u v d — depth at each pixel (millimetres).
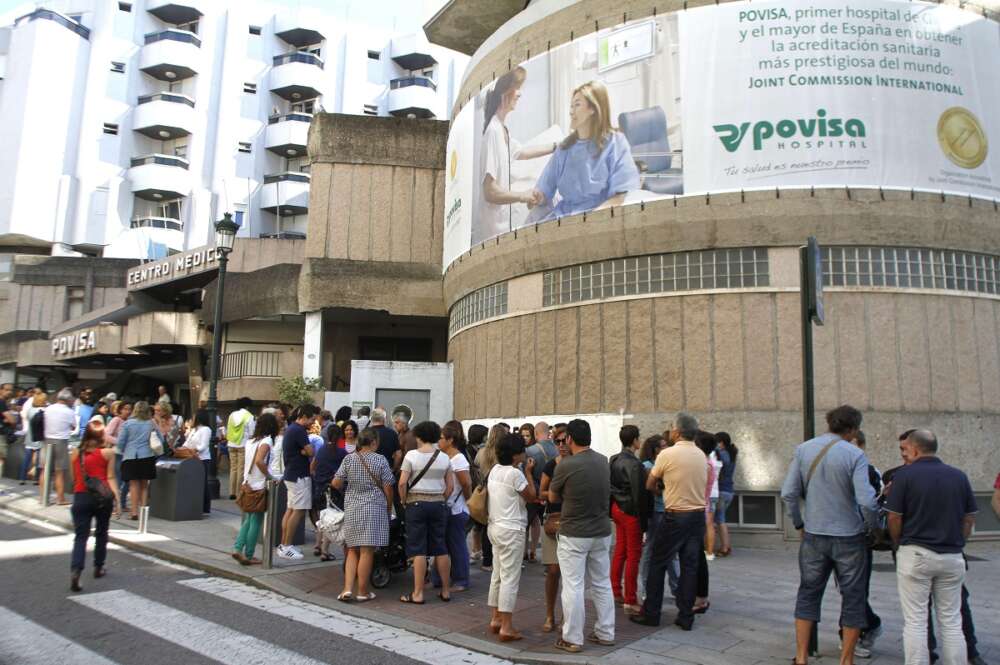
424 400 17547
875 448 11438
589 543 6004
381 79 53750
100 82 45906
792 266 12102
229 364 23078
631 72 13250
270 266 21438
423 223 20188
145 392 32219
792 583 8531
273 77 49781
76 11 47312
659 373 12547
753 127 12234
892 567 9633
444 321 21516
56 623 6254
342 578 8156
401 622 6582
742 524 11672
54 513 11852
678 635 6336
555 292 14055
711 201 12250
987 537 11484
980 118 12453
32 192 43250
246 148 48531
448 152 18438
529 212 14422
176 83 48344
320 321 19688
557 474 6105
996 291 12406
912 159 11992
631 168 13000
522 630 6473
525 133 14734
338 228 20047
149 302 28109
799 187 11953
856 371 11719
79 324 30609
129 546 9711
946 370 11852
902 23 12344
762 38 12391
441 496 7504
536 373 14070
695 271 12594
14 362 32625
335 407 18359
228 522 11602
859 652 5809
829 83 12133
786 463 11594
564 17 14336
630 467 7219
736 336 12156
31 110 43562
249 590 7668
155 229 44469
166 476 11812
